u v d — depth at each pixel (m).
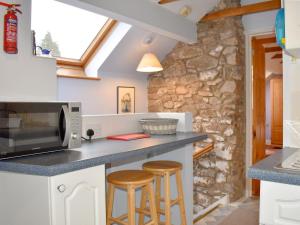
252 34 4.27
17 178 1.46
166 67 4.86
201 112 4.41
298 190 1.36
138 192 2.79
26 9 2.02
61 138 1.73
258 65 4.32
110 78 4.55
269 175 1.40
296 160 1.64
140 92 5.04
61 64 4.15
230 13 4.04
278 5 3.73
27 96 2.02
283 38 1.80
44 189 1.38
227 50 4.14
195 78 4.48
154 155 2.97
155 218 2.17
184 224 2.56
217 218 3.55
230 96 4.11
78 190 1.50
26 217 1.45
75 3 2.74
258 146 4.38
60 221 1.40
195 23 4.40
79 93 4.15
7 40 1.84
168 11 3.83
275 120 8.13
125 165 2.67
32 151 1.59
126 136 2.45
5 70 1.88
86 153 1.69
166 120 2.69
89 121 2.35
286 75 2.12
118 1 3.07
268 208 1.43
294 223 1.37
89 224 1.57
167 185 2.37
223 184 4.14
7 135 1.49
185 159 2.86
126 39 4.12
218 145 4.21
